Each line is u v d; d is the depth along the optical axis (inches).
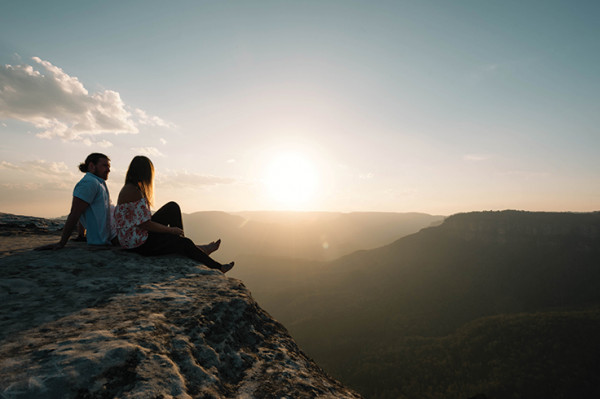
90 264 109.7
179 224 150.5
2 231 184.7
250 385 55.4
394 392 2578.7
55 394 37.6
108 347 50.2
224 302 86.7
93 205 139.0
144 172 136.5
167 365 50.6
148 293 87.3
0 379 38.0
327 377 70.9
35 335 54.3
